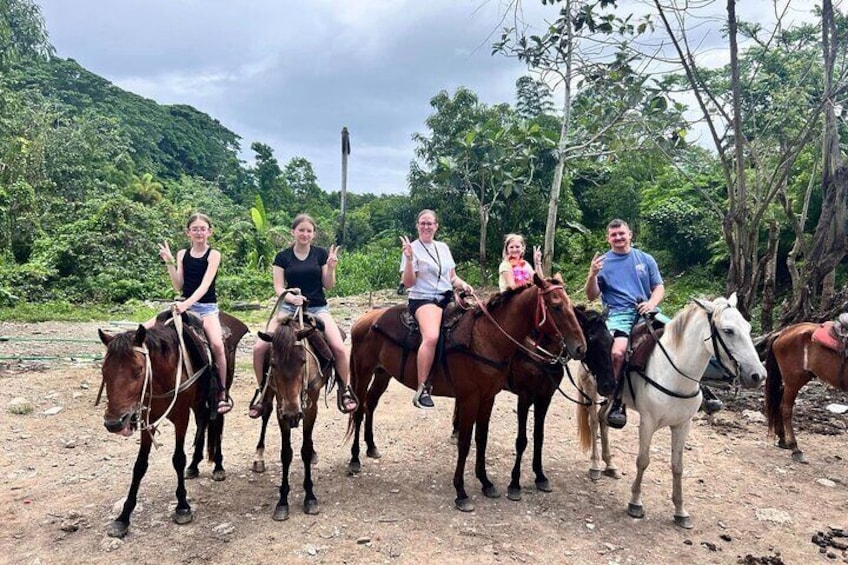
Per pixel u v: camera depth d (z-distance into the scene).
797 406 7.89
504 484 5.29
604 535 4.38
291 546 4.04
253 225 29.88
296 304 4.69
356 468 5.43
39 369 9.16
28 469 5.40
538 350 4.91
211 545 4.06
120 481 5.12
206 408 4.98
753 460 6.03
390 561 3.90
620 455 6.11
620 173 24.30
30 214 19.66
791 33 10.64
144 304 17.25
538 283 4.54
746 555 4.16
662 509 4.88
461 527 4.40
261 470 5.39
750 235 8.99
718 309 4.35
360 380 5.55
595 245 24.08
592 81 11.33
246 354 11.08
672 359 4.53
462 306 5.04
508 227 23.72
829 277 9.48
